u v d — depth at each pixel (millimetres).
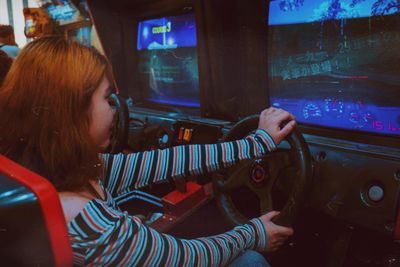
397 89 1514
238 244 1003
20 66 750
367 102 1615
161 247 817
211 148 1174
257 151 1204
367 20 1552
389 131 1570
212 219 1985
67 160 769
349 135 1706
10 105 753
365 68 1594
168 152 1164
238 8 2041
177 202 1853
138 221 828
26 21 3727
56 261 622
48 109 742
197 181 2078
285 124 1336
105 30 2670
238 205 1961
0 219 588
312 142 1624
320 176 1544
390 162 1375
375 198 1394
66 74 740
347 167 1478
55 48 752
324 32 1703
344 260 1717
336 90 1712
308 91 1823
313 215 1824
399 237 1360
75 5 3062
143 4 2508
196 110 2402
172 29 2389
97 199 822
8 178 621
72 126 759
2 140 785
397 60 1489
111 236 757
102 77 811
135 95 2814
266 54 1980
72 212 765
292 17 1808
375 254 1659
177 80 2455
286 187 1596
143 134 2381
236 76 2156
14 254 607
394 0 1453
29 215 594
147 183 1139
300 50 1812
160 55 2531
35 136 760
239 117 2162
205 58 2105
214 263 909
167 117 2295
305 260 1865
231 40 2109
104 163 1098
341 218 1488
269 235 1105
